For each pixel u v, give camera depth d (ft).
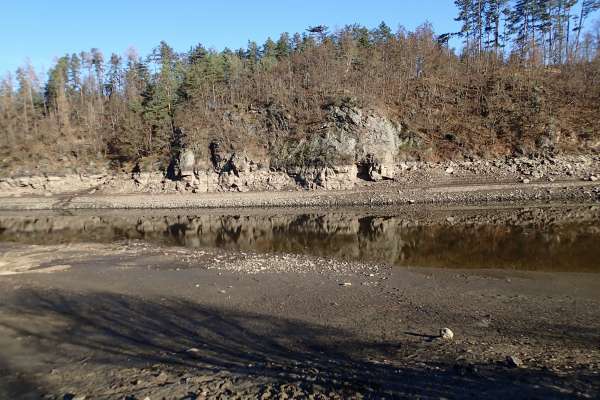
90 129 250.37
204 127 212.23
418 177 176.76
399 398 19.76
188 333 35.06
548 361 24.64
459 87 205.36
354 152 184.14
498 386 20.27
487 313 39.58
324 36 270.67
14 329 37.35
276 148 197.98
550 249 72.23
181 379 24.43
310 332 34.27
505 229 94.89
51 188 223.10
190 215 159.74
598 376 20.88
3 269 68.23
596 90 184.14
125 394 22.72
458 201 150.20
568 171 157.79
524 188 150.41
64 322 39.19
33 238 114.32
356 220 125.90
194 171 203.10
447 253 74.64
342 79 217.15
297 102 208.74
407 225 110.52
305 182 188.44
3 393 24.52
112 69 314.76
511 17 230.27
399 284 52.24
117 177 220.43
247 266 65.46
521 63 213.05
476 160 176.35
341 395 20.52
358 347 29.86
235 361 27.68
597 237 79.82
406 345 29.84
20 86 296.92
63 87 294.46
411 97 207.51
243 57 302.45
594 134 168.66
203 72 230.48
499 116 186.91
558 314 38.91
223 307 43.21
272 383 22.75
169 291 50.78
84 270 65.82
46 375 26.99
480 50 229.45
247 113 212.43
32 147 240.53
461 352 27.30
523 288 49.39
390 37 248.93
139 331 36.09
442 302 43.83
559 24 227.61
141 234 115.75
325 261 69.26
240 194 190.19
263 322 37.55
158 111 224.33
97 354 30.66
